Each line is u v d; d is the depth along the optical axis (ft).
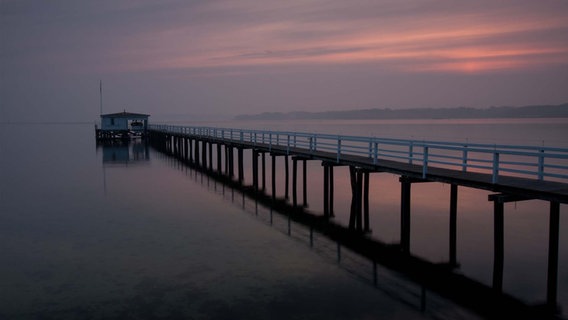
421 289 36.06
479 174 43.19
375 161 51.26
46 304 33.91
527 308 32.78
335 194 79.41
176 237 50.60
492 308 32.73
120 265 41.83
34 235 52.06
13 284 37.76
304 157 66.85
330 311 32.37
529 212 65.31
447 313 32.09
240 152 94.53
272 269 40.42
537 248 47.39
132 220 58.70
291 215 61.16
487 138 261.65
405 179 45.52
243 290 35.99
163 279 38.40
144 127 199.00
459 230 54.39
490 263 42.09
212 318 31.45
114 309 32.96
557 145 202.90
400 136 287.48
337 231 52.85
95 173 105.09
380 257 43.65
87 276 39.32
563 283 37.24
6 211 64.80
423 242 48.85
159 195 76.38
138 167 115.96
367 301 33.91
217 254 44.60
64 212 63.87
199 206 67.15
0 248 47.26
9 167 118.11
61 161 131.85
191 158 135.23
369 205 69.00
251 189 82.74
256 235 51.16
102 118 192.03
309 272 39.70
